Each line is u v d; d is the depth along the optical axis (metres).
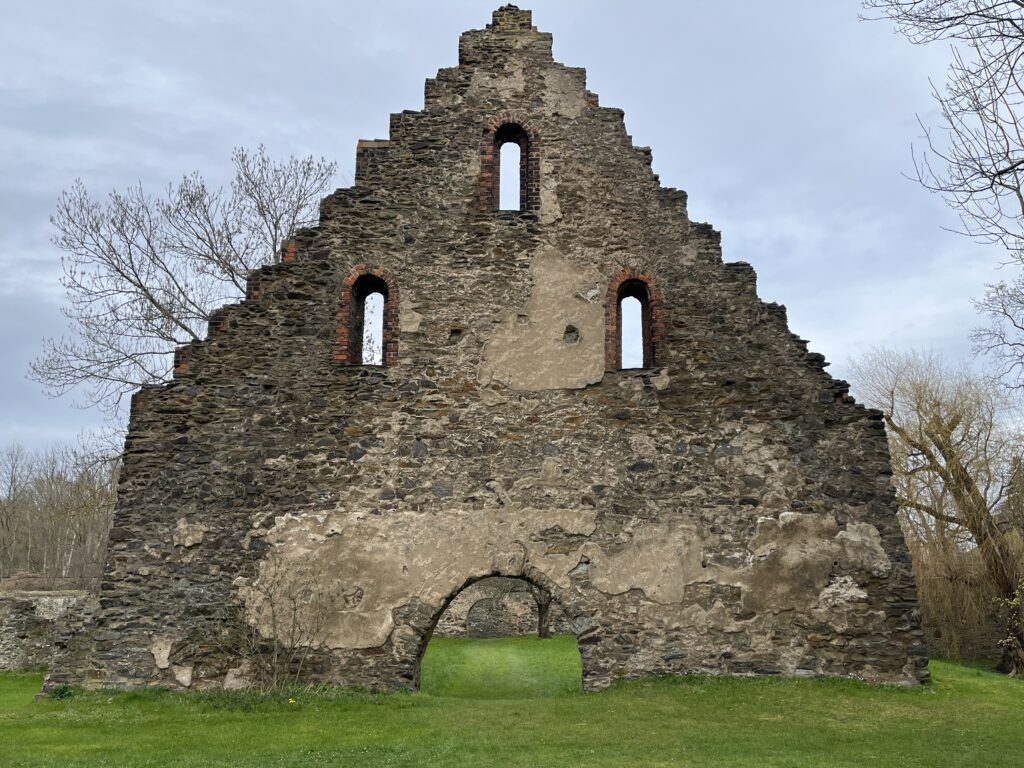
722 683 11.02
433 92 13.49
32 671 16.59
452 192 13.05
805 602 11.48
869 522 11.73
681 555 11.65
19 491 41.97
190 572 11.55
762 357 12.36
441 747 8.24
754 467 11.95
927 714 9.89
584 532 11.73
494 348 12.46
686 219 12.95
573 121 13.45
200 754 8.07
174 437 12.01
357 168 13.11
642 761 7.63
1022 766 7.60
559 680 15.24
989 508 21.00
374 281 12.80
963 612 20.09
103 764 7.60
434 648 19.44
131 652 11.29
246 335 12.41
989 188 7.41
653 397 12.24
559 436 12.12
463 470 11.96
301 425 12.09
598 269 12.78
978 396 22.30
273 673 11.20
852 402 12.15
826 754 8.01
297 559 11.59
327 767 7.48
